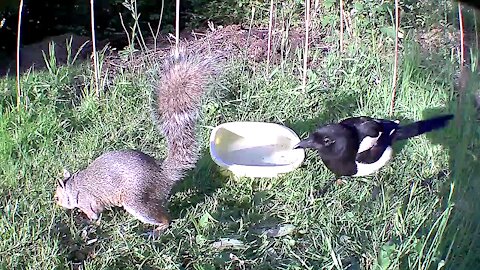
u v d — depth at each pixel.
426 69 2.42
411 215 1.92
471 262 1.78
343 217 1.94
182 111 1.88
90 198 1.89
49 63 2.59
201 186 2.04
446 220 1.80
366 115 2.32
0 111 2.21
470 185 1.95
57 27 2.82
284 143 2.20
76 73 2.49
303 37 2.70
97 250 1.85
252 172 2.04
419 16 2.60
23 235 1.85
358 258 1.83
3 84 2.39
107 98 2.34
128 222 1.92
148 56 2.56
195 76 1.91
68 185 1.91
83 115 2.28
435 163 2.11
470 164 2.02
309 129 2.27
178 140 1.88
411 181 2.06
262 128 2.20
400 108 2.33
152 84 2.06
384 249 1.79
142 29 2.87
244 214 1.96
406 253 1.79
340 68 2.50
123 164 1.87
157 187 1.87
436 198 1.97
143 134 2.22
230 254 1.83
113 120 2.27
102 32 2.85
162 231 1.90
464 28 2.43
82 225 1.91
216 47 2.67
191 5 2.94
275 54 2.61
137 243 1.86
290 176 2.07
